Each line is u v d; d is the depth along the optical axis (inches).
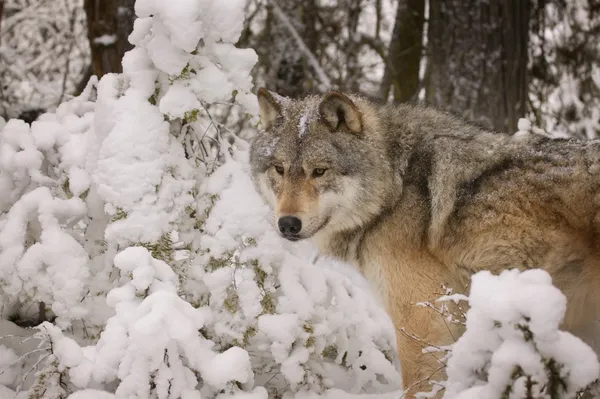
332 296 388.5
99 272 361.7
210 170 370.0
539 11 756.6
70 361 312.5
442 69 681.0
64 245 349.1
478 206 322.7
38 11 874.8
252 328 343.6
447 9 682.2
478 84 666.8
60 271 346.0
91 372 308.7
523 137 334.3
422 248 338.3
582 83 748.6
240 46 829.2
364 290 458.3
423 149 350.0
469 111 661.9
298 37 765.3
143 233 335.9
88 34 665.6
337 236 367.9
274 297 356.2
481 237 320.5
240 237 346.3
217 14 350.9
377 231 349.7
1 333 382.9
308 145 349.7
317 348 349.4
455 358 239.1
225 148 369.7
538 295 217.2
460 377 239.8
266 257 344.5
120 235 335.0
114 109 346.3
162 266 318.7
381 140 356.5
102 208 371.9
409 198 344.5
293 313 341.7
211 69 352.5
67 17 885.8
